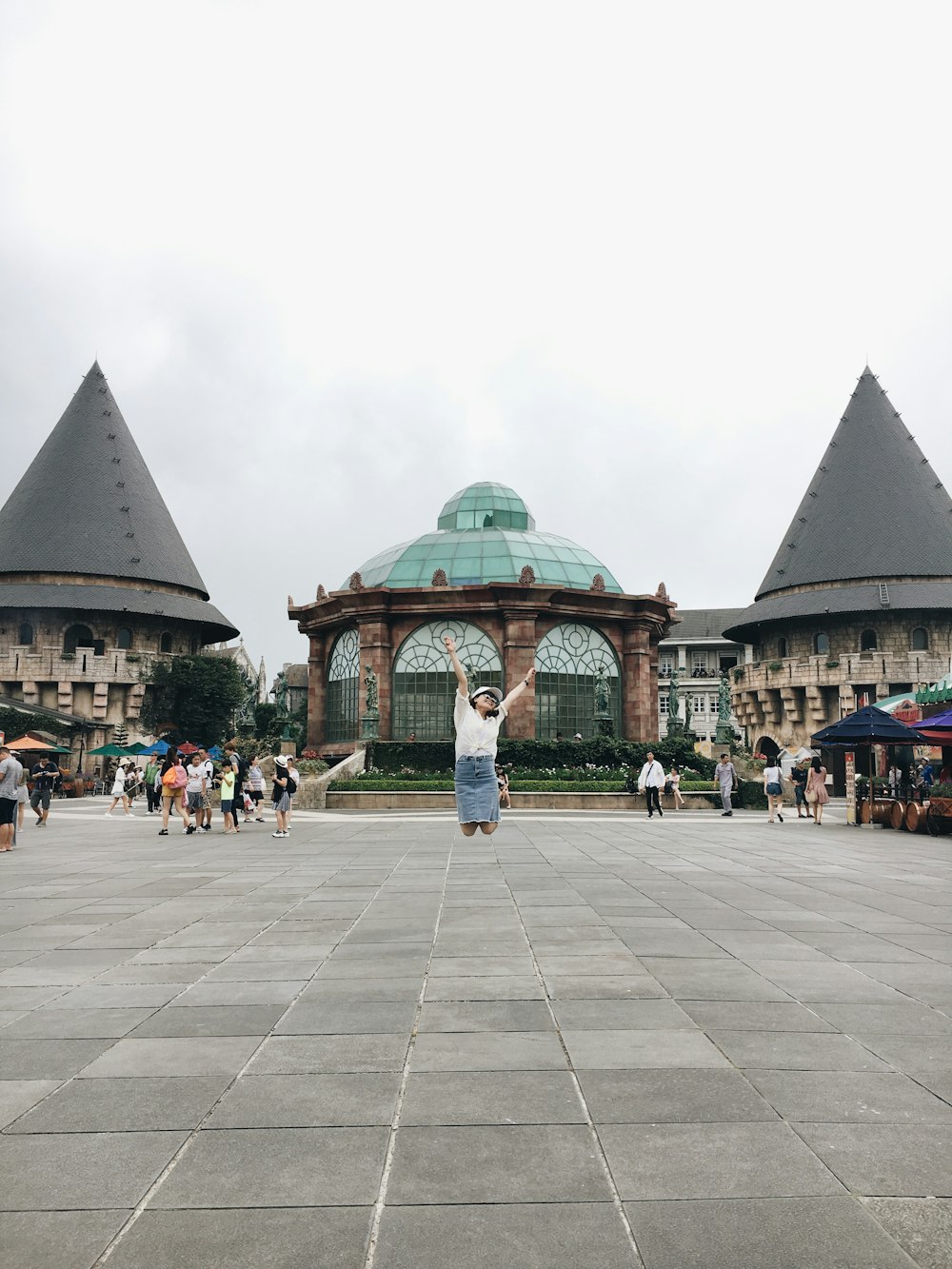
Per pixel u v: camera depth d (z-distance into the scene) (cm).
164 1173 404
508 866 1589
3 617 6744
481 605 4594
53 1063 544
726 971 765
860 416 6925
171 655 6938
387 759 4294
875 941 894
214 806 3725
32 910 1117
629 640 4900
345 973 767
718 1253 339
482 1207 372
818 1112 465
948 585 6294
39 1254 341
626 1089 496
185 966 798
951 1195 381
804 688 6556
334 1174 402
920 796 2711
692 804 3825
